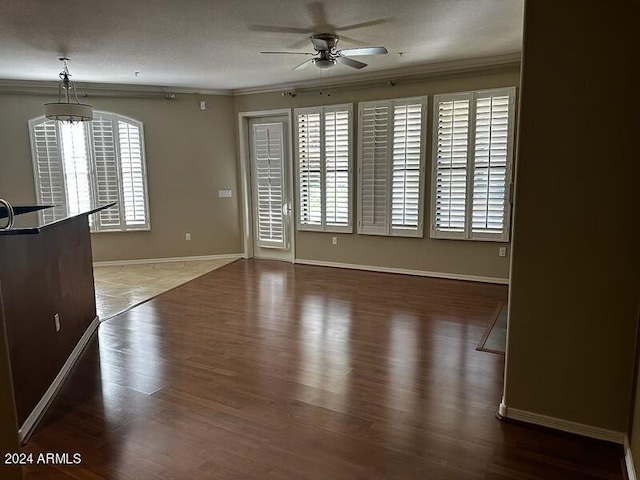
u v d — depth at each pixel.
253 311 4.50
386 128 5.75
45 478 2.04
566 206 2.17
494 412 2.55
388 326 3.99
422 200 5.68
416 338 3.70
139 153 6.63
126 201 6.68
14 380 2.31
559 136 2.14
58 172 6.34
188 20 3.66
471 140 5.26
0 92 5.94
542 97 2.15
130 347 3.60
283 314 4.38
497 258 5.38
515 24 3.85
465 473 2.04
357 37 4.20
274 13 3.54
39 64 5.07
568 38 2.07
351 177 6.12
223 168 7.05
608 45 2.01
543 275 2.26
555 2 2.07
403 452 2.20
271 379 3.00
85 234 3.87
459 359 3.28
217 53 4.68
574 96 2.09
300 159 6.48
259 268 6.52
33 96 6.10
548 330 2.29
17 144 6.12
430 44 4.46
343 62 4.27
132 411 2.62
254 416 2.54
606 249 2.12
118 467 2.11
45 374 2.75
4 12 3.41
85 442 2.31
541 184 2.21
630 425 2.11
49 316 2.87
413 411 2.58
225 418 2.53
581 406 2.27
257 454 2.20
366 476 2.03
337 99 6.09
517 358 2.38
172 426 2.46
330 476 2.03
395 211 5.88
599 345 2.19
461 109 5.26
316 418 2.52
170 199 6.88
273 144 6.75
